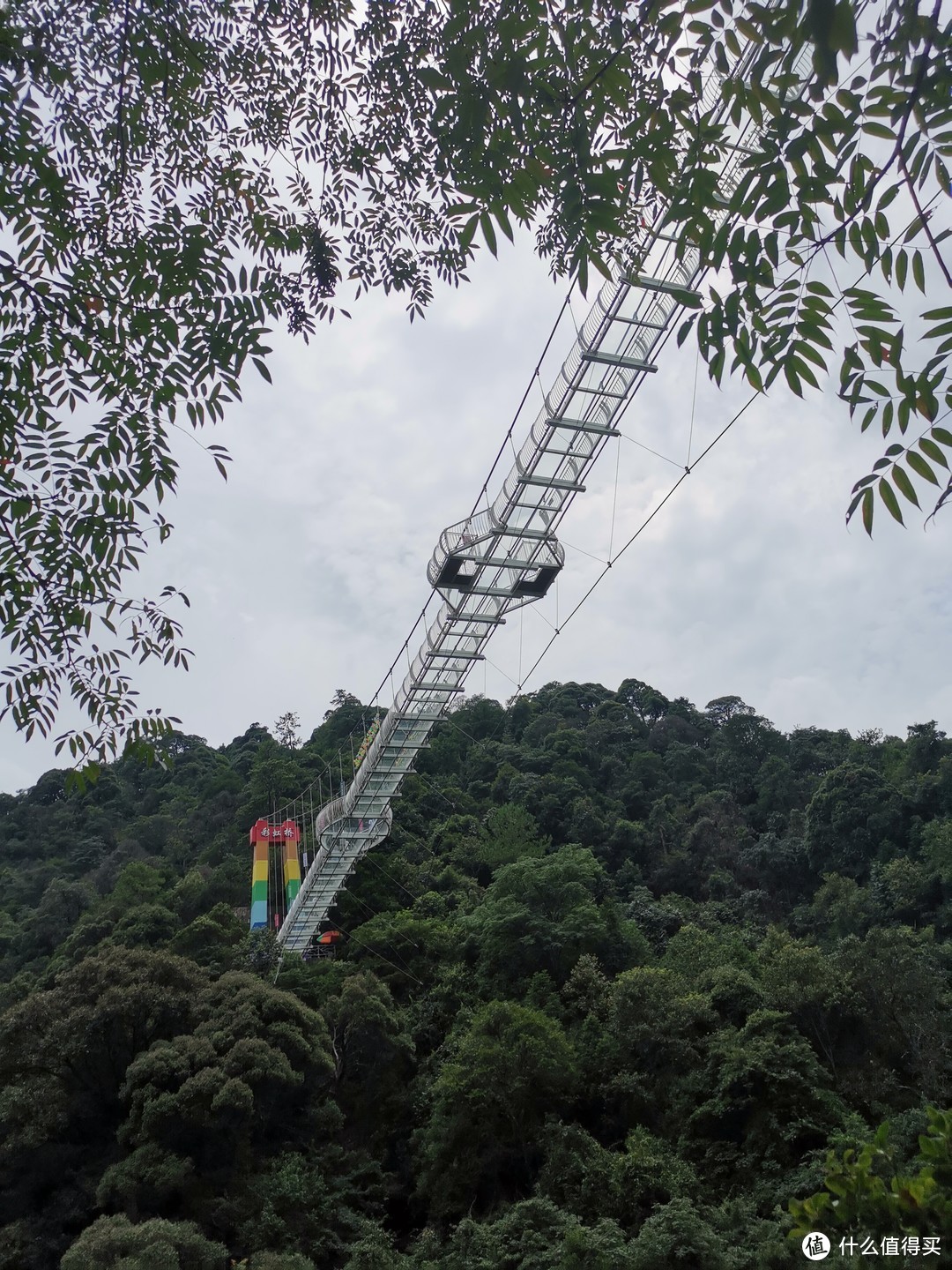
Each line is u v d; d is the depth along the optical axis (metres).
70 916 53.78
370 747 36.50
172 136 8.03
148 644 6.72
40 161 5.84
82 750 6.75
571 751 70.12
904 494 3.35
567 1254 19.95
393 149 8.70
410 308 9.63
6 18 5.90
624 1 3.59
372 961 41.75
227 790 70.56
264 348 6.53
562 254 6.91
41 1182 25.67
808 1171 21.70
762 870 54.34
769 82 3.25
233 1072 26.53
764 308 3.57
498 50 3.87
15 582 6.09
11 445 5.88
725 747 71.69
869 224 3.23
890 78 2.96
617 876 53.47
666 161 3.70
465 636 29.20
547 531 24.52
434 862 52.16
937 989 27.72
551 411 21.53
